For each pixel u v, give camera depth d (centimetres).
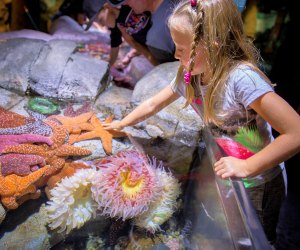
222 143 184
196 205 186
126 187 194
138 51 364
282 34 524
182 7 156
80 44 409
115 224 188
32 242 174
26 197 184
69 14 464
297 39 484
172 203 196
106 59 382
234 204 147
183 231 181
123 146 221
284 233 295
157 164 213
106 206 186
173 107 246
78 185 187
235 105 161
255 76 151
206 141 210
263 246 127
